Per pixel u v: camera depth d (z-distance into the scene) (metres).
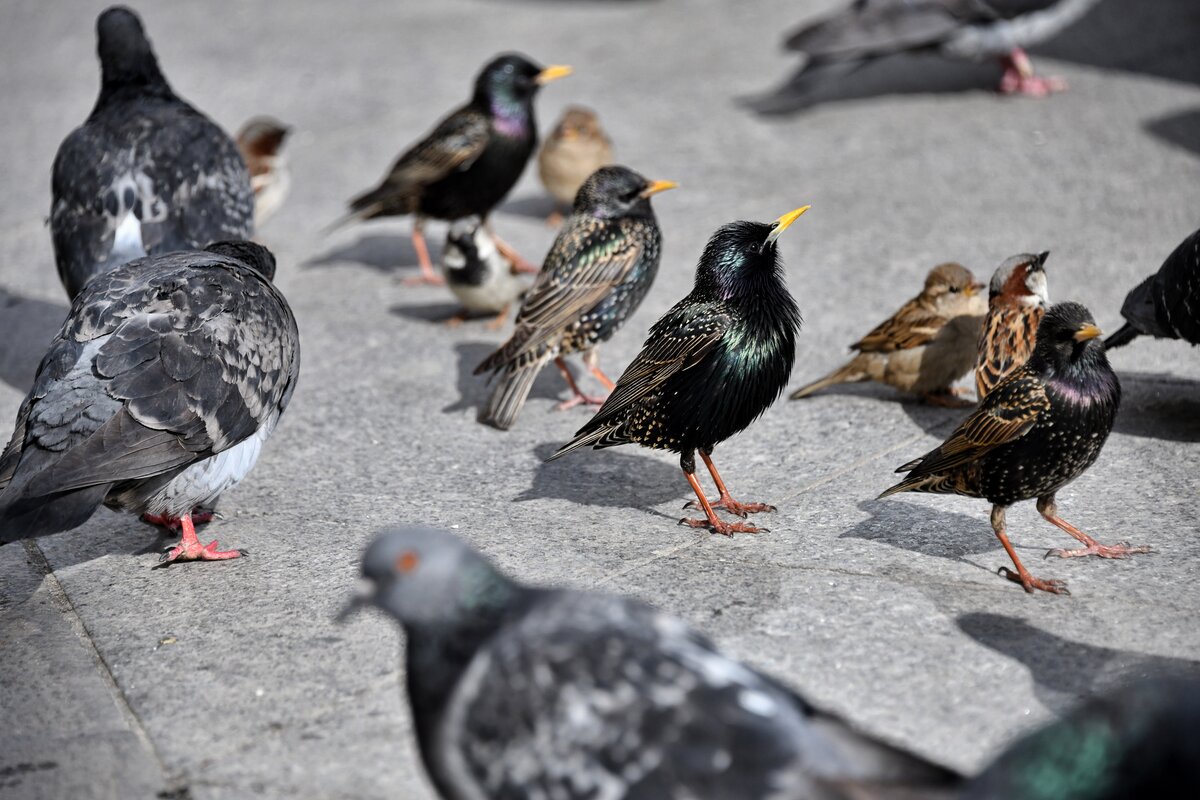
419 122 18.80
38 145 18.94
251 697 7.64
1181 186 14.80
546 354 11.34
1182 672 7.27
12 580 9.27
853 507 9.59
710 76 19.81
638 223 11.56
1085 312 8.14
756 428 11.02
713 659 5.33
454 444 11.02
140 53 12.23
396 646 8.07
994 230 14.18
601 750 5.11
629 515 9.71
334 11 24.41
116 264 11.10
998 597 8.23
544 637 5.39
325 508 10.00
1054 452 8.23
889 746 5.14
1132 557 8.61
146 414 8.55
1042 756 4.96
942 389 11.22
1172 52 18.91
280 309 9.65
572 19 23.23
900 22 17.28
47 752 7.24
